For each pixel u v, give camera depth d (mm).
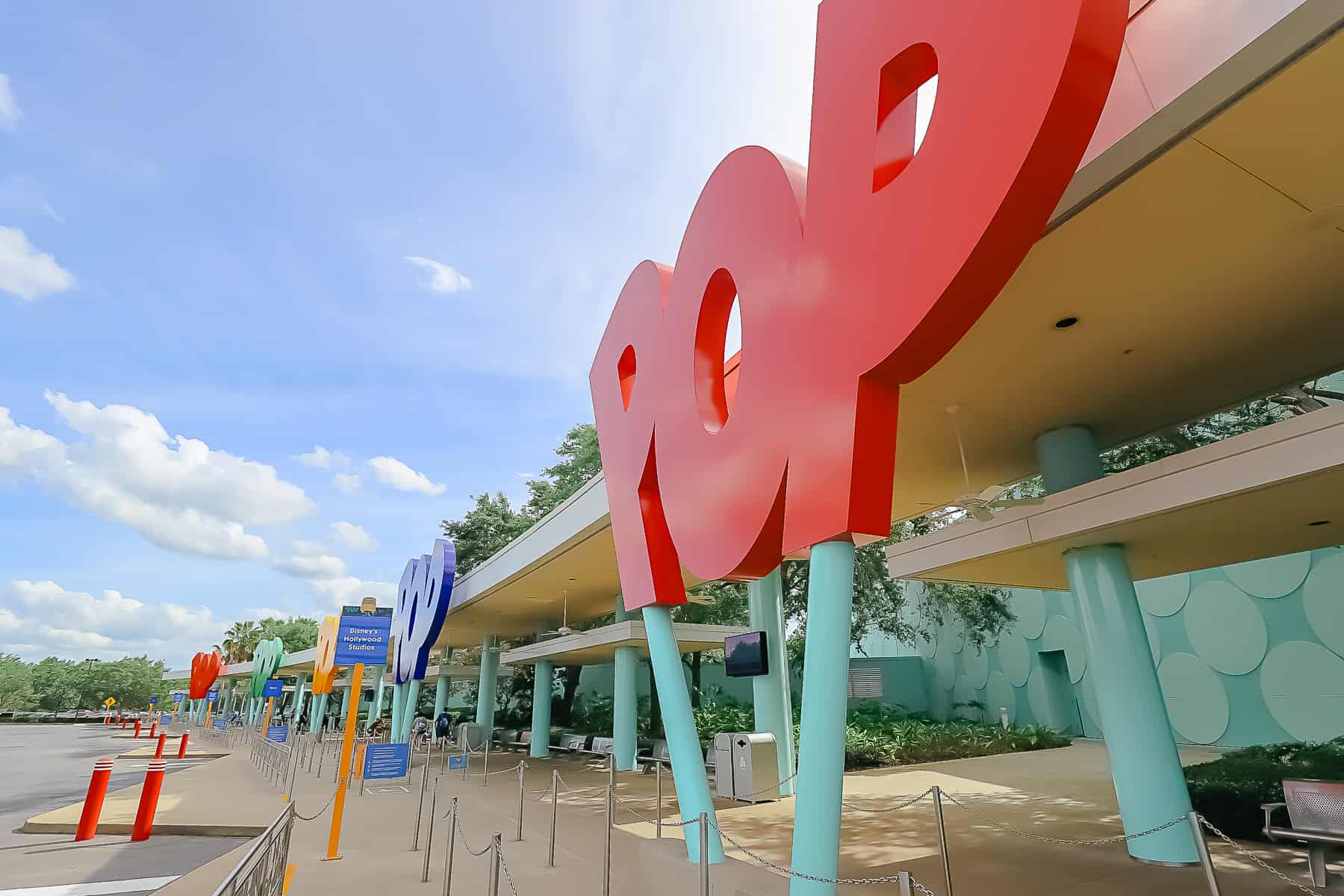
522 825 10211
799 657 29844
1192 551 8898
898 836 9094
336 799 8977
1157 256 6000
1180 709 19266
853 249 5180
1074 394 8602
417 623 24672
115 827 11086
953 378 8078
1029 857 7652
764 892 6660
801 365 5801
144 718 81250
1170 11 4352
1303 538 8422
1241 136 4652
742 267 7051
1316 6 3547
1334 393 12047
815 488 5438
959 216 4152
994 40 4023
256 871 4141
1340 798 6207
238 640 81625
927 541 9406
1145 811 7387
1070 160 3762
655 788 15102
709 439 7516
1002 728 22906
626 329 10719
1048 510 7875
